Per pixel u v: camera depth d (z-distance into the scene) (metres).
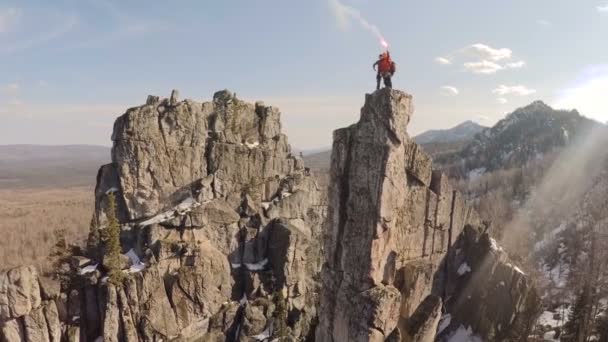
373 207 35.31
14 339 64.50
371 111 36.09
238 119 95.00
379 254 35.75
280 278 87.38
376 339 34.47
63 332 68.19
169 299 75.81
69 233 155.50
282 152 101.81
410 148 38.72
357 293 36.19
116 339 69.44
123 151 80.50
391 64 36.28
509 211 189.50
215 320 80.00
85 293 70.69
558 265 140.50
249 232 89.25
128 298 70.88
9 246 130.12
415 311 38.88
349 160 38.25
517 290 41.44
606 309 77.94
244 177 93.62
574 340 62.16
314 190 106.62
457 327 43.22
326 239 41.62
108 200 81.06
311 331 77.44
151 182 82.81
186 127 86.12
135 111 80.56
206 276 79.31
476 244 44.75
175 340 74.19
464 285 44.31
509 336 40.50
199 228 83.44
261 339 80.06
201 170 88.88
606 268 107.06
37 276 67.88
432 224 41.66
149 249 77.25
